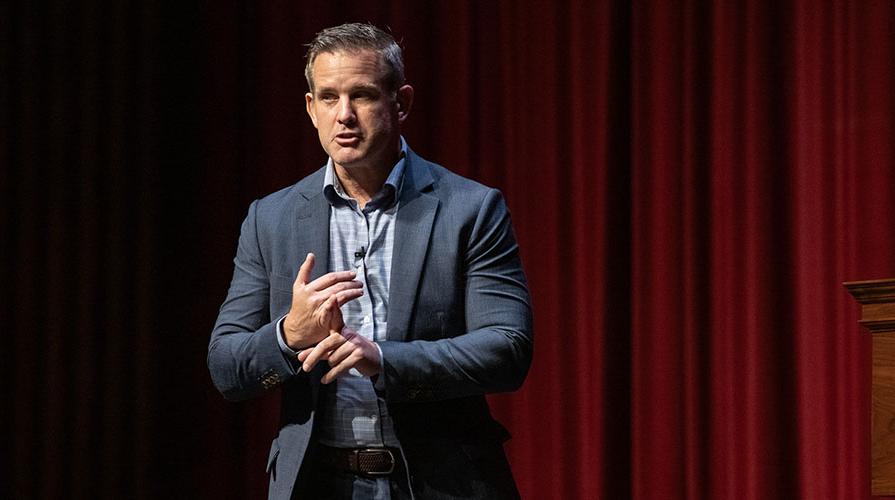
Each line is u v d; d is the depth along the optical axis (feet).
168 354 30.32
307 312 13.32
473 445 14.16
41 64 30.91
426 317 14.16
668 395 27.22
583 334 27.86
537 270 28.48
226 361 13.99
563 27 28.81
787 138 27.04
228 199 30.27
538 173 28.63
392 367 13.38
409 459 13.78
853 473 25.89
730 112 27.27
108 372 30.40
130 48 30.81
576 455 27.89
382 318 14.37
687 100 27.61
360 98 14.07
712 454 27.14
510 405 28.53
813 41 26.73
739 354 26.96
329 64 14.07
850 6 26.55
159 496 30.09
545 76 28.73
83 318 30.50
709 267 27.43
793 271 26.81
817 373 26.22
